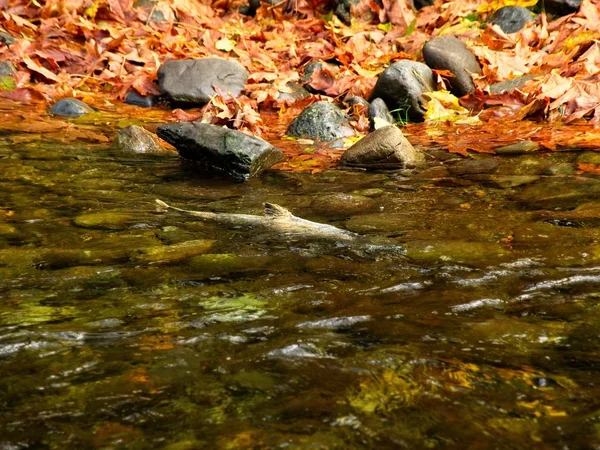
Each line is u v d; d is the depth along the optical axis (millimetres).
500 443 1957
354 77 4406
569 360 2373
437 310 2740
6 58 4543
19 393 2211
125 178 3613
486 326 2604
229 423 2057
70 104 4246
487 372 2305
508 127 4062
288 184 3592
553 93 4109
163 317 2717
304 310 2766
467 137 3984
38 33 4734
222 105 4133
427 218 3289
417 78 4246
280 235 3203
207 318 2703
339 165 3758
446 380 2256
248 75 4477
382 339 2520
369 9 5000
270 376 2293
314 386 2232
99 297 2898
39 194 3459
